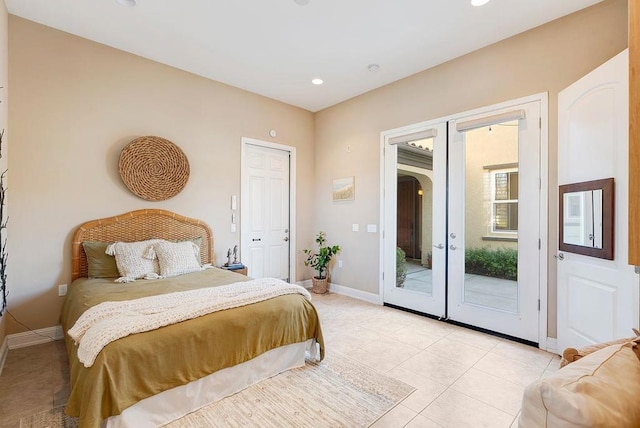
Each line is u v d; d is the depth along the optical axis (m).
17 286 2.83
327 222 5.02
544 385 0.82
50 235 2.99
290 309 2.41
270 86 4.28
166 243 3.33
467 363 2.57
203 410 1.93
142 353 1.69
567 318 2.64
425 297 3.74
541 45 2.88
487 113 3.22
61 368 2.45
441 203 3.60
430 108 3.72
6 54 2.70
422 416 1.90
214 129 4.11
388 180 4.17
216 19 2.83
